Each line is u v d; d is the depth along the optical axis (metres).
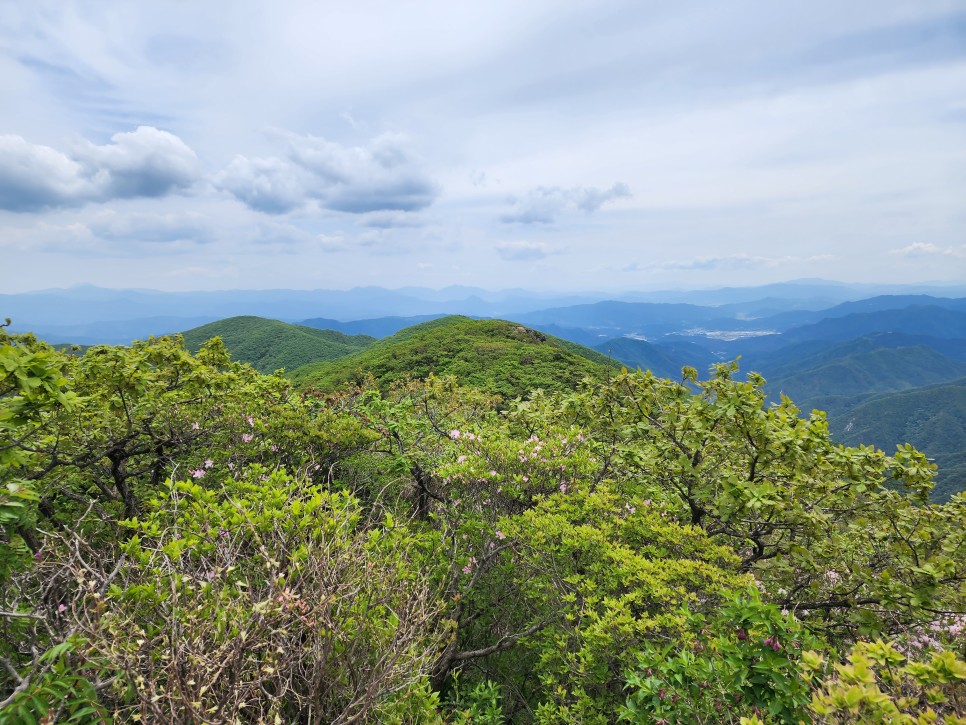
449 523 5.68
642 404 6.66
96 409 5.64
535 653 4.75
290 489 3.93
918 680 2.25
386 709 2.88
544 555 4.68
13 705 1.99
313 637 2.66
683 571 4.00
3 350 3.07
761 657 2.71
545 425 7.79
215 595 2.61
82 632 2.28
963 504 5.20
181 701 2.12
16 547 3.07
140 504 5.62
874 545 5.61
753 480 5.63
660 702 2.90
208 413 6.71
